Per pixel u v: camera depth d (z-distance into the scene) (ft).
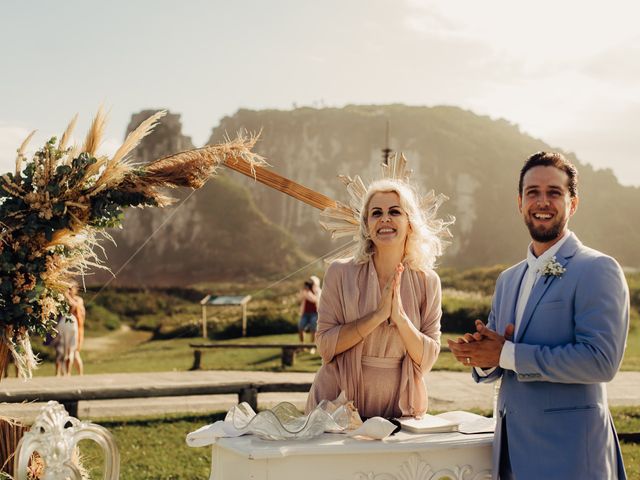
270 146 317.01
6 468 10.46
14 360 10.75
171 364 51.98
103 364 54.29
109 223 10.79
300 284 156.66
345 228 12.82
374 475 10.39
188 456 24.16
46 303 10.70
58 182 10.48
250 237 266.36
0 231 10.34
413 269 12.30
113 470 10.39
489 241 293.43
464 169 303.68
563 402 10.34
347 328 11.79
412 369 11.93
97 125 10.90
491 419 11.85
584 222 308.19
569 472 10.13
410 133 312.09
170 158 11.02
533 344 10.48
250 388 28.27
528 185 10.76
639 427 27.99
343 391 11.51
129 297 176.04
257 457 9.68
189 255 261.85
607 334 9.96
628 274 120.37
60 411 10.05
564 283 10.44
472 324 76.18
